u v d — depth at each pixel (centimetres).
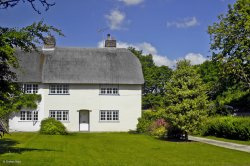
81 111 4675
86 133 4375
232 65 4203
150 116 4512
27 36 1845
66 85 4619
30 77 4503
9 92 1945
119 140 3412
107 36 5128
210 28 4431
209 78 6375
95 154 2327
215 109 4534
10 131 4441
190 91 3250
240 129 3312
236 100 4953
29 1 905
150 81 7525
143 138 3650
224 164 1933
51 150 2464
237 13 4300
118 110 4681
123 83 4650
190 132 3272
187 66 3372
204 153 2428
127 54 4959
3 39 1777
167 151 2539
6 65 1894
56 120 4216
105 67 4750
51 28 1869
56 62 4703
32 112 4525
